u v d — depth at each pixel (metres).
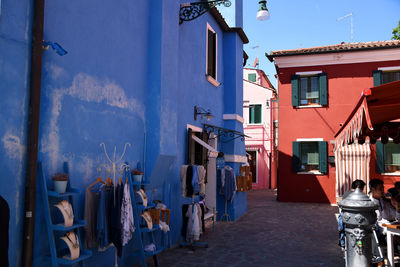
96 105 5.20
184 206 8.02
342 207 5.17
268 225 10.70
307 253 7.34
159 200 6.84
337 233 9.53
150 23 6.86
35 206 3.97
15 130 3.76
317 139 17.08
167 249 7.50
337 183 15.38
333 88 17.06
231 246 7.90
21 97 3.84
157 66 6.69
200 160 9.52
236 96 12.31
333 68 17.11
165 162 6.92
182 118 8.67
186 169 8.17
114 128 5.63
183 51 8.86
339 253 7.35
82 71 4.91
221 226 10.49
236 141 12.30
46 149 4.21
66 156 4.54
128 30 6.12
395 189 6.67
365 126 7.81
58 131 4.42
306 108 17.41
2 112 3.62
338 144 7.88
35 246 3.96
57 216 4.31
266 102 25.38
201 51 10.22
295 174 17.27
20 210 3.78
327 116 17.08
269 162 25.16
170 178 7.80
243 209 13.17
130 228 5.19
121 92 5.86
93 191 4.88
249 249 7.63
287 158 17.48
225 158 11.88
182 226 8.20
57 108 4.42
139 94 6.46
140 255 5.62
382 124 8.05
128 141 6.04
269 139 25.16
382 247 6.36
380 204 6.52
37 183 4.05
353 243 5.03
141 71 6.55
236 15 12.60
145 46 6.71
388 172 15.80
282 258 6.93
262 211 13.91
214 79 10.97
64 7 4.61
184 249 7.57
